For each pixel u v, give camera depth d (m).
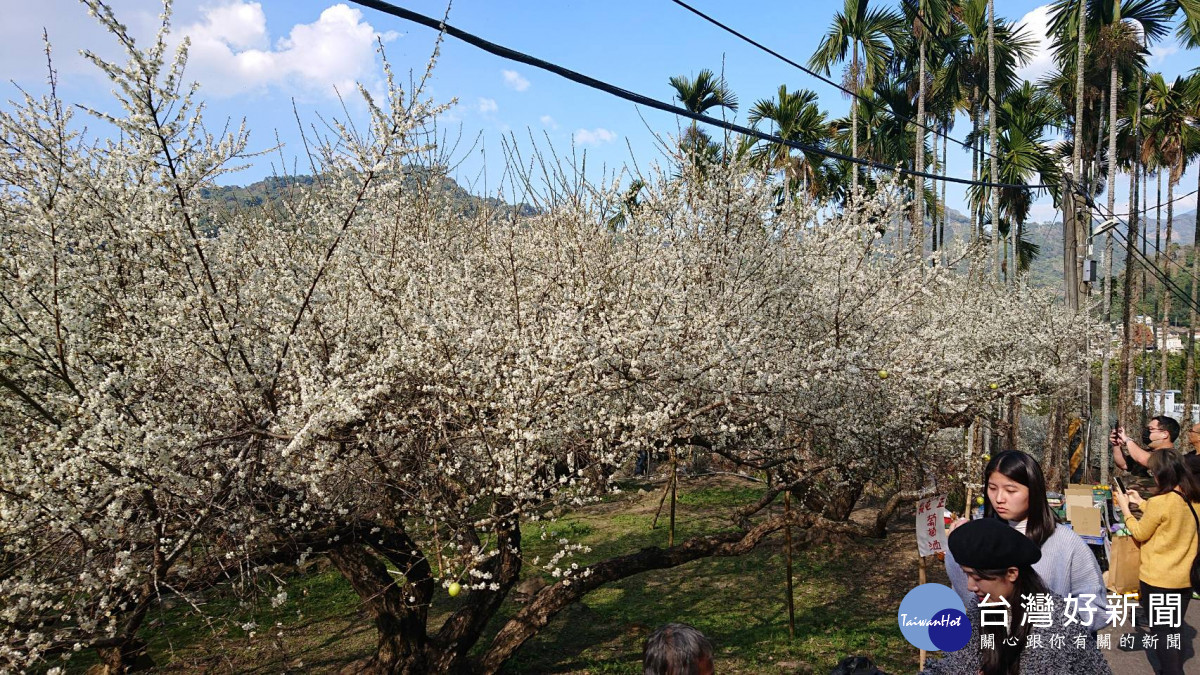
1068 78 14.96
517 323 4.58
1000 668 1.94
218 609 6.38
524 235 6.59
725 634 6.11
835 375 4.73
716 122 3.88
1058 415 11.90
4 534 2.81
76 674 5.21
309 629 6.24
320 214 4.47
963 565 1.98
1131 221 17.05
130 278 3.70
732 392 4.55
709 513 10.59
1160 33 12.45
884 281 5.52
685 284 5.01
